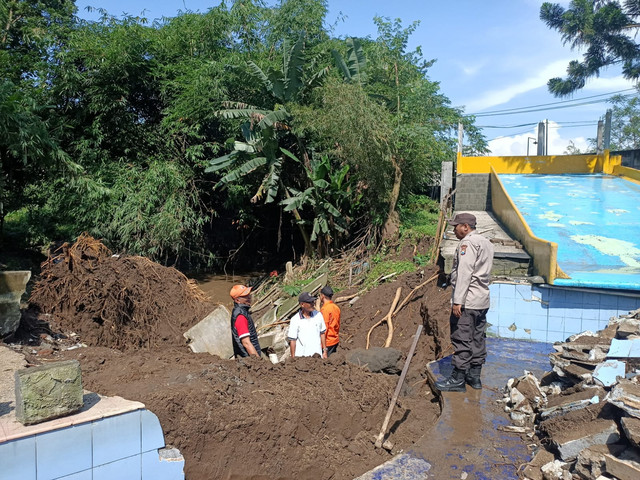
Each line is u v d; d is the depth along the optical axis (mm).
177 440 4402
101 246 8477
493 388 5555
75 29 15328
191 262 18047
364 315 10953
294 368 5961
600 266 8812
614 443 3619
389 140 14172
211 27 16359
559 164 18156
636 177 15836
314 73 15180
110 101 14438
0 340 5926
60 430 3613
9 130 9688
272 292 13789
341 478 4930
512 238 11328
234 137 15539
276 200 17047
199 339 7312
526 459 4047
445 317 8578
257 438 4863
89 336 7168
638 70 23203
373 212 15188
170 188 14789
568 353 5211
